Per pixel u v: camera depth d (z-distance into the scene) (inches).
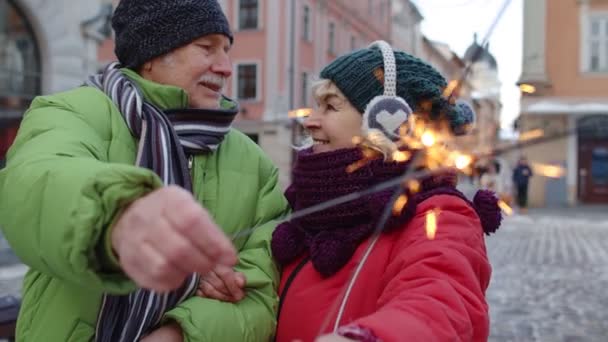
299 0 864.3
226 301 51.5
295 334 53.2
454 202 49.5
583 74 623.5
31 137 46.4
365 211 51.8
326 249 52.2
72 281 36.3
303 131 62.8
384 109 52.9
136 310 47.7
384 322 36.8
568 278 283.0
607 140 721.6
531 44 623.5
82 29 572.7
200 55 54.6
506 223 539.8
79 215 32.8
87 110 50.1
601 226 525.7
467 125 54.9
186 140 53.4
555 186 724.0
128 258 28.5
